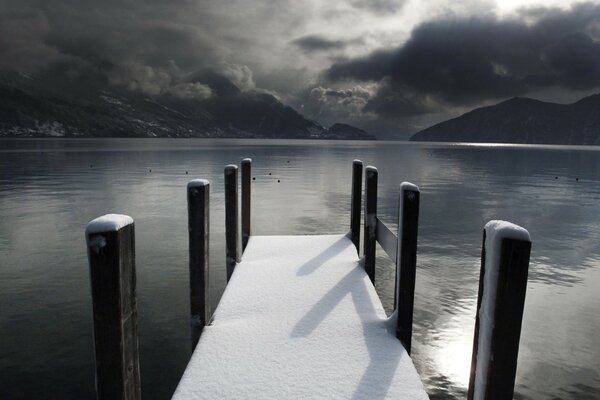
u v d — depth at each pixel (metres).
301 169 60.19
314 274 5.98
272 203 29.83
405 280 4.04
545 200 33.88
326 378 3.46
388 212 27.00
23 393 8.37
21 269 15.11
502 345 2.19
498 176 54.69
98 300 2.15
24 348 9.88
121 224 2.20
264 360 3.72
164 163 65.81
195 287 4.41
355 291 5.32
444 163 81.38
